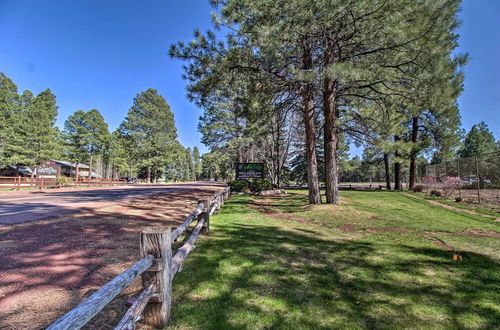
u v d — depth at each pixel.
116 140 42.12
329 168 9.30
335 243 4.59
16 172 34.00
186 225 3.54
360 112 10.48
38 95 34.88
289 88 8.45
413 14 6.36
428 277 3.14
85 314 1.17
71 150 33.19
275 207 9.52
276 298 2.58
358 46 7.54
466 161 12.53
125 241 4.38
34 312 2.23
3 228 4.97
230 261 3.57
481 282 3.01
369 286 2.88
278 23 6.16
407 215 7.56
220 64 7.16
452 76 7.08
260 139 19.94
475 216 7.52
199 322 2.15
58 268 3.17
